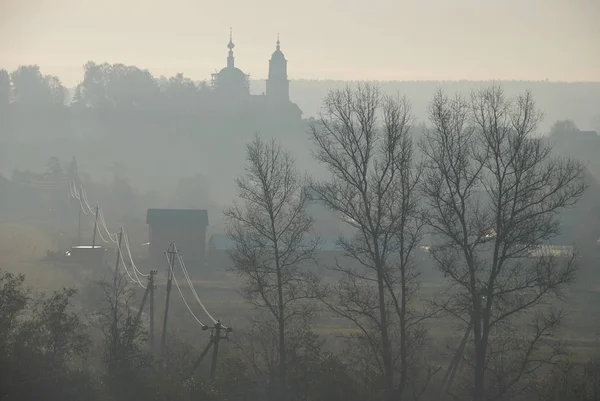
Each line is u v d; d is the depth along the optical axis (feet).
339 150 460.55
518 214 435.12
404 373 419.13
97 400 429.38
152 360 479.41
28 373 423.23
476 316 416.05
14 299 453.99
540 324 629.51
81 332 570.87
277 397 440.04
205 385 452.35
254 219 483.10
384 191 442.91
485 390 425.69
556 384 449.06
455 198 485.56
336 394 425.69
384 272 440.86
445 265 433.07
